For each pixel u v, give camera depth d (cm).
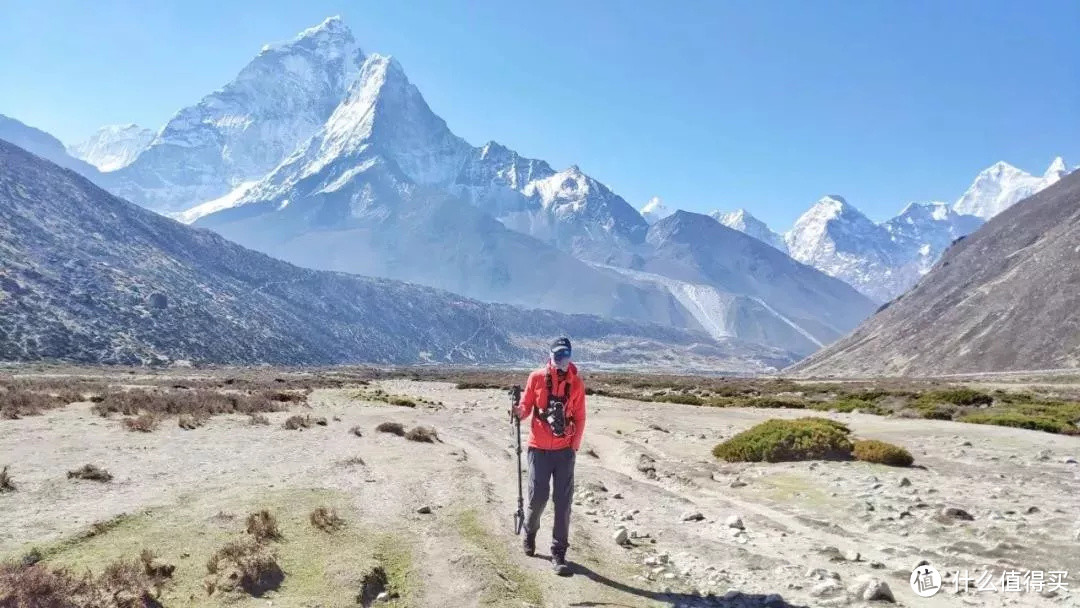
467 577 764
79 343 12925
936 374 14650
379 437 2105
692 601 747
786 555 950
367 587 728
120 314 15462
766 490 1443
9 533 828
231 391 4284
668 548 982
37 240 17000
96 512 948
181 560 763
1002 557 938
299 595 691
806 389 6969
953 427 2738
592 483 1434
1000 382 9125
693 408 4081
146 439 1817
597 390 6288
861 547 1006
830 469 1661
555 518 836
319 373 13350
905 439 2344
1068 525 1105
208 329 17825
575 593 752
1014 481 1527
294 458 1585
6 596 586
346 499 1123
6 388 3538
